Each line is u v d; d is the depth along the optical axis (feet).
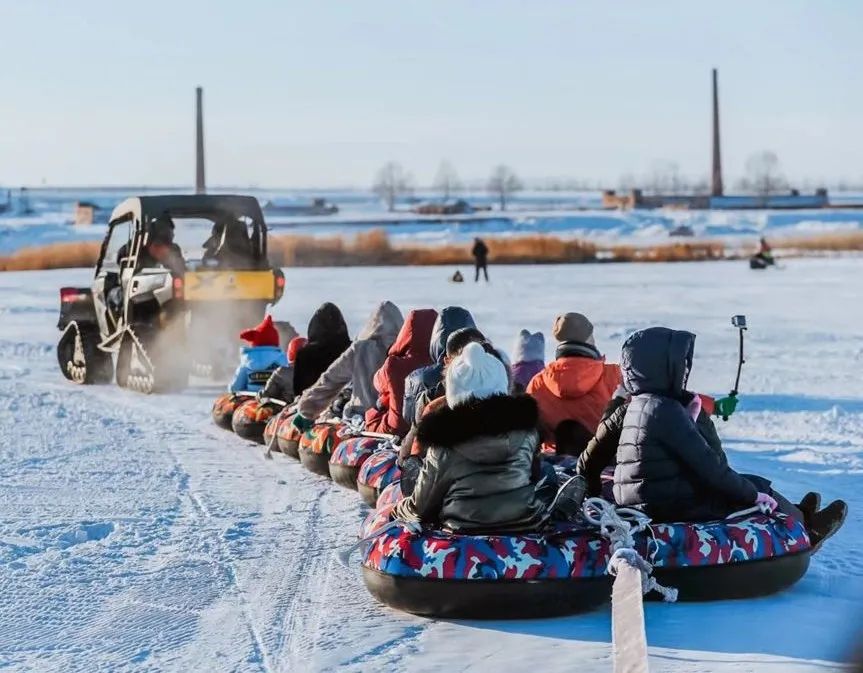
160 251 58.59
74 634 21.89
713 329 80.33
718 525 22.81
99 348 61.05
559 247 211.61
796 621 21.62
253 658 20.51
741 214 348.79
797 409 47.67
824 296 112.98
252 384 46.42
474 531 22.30
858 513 30.32
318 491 33.94
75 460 39.22
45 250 201.57
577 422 28.60
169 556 27.22
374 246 216.95
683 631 21.07
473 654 20.31
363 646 20.93
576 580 21.72
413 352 32.07
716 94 469.16
